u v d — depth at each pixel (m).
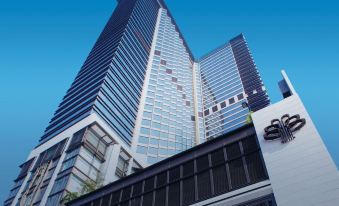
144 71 107.88
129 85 90.75
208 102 121.00
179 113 102.44
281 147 18.73
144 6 144.00
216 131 104.06
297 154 17.69
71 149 56.06
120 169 61.19
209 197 19.39
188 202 20.09
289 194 16.08
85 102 72.00
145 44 121.88
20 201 52.19
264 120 21.25
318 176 15.95
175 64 128.12
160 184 23.36
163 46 132.88
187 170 22.70
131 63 100.38
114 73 85.12
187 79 128.25
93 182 49.16
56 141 62.44
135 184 25.27
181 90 116.69
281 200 16.06
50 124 74.69
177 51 139.00
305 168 16.73
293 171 17.00
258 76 121.44
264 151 19.22
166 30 146.88
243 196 17.97
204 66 150.25
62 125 68.38
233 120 105.19
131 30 115.81
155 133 84.94
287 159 17.80
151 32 135.00
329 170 15.88
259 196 17.33
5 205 55.56
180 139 90.38
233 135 22.47
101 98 71.56
